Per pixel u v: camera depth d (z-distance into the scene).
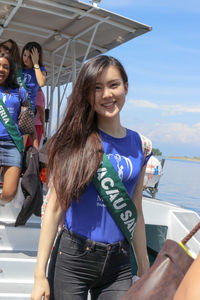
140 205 2.00
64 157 1.72
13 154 3.30
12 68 3.35
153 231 4.62
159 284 1.29
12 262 3.13
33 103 4.58
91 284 1.79
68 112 1.78
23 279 3.15
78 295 1.74
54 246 1.85
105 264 1.75
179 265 1.30
